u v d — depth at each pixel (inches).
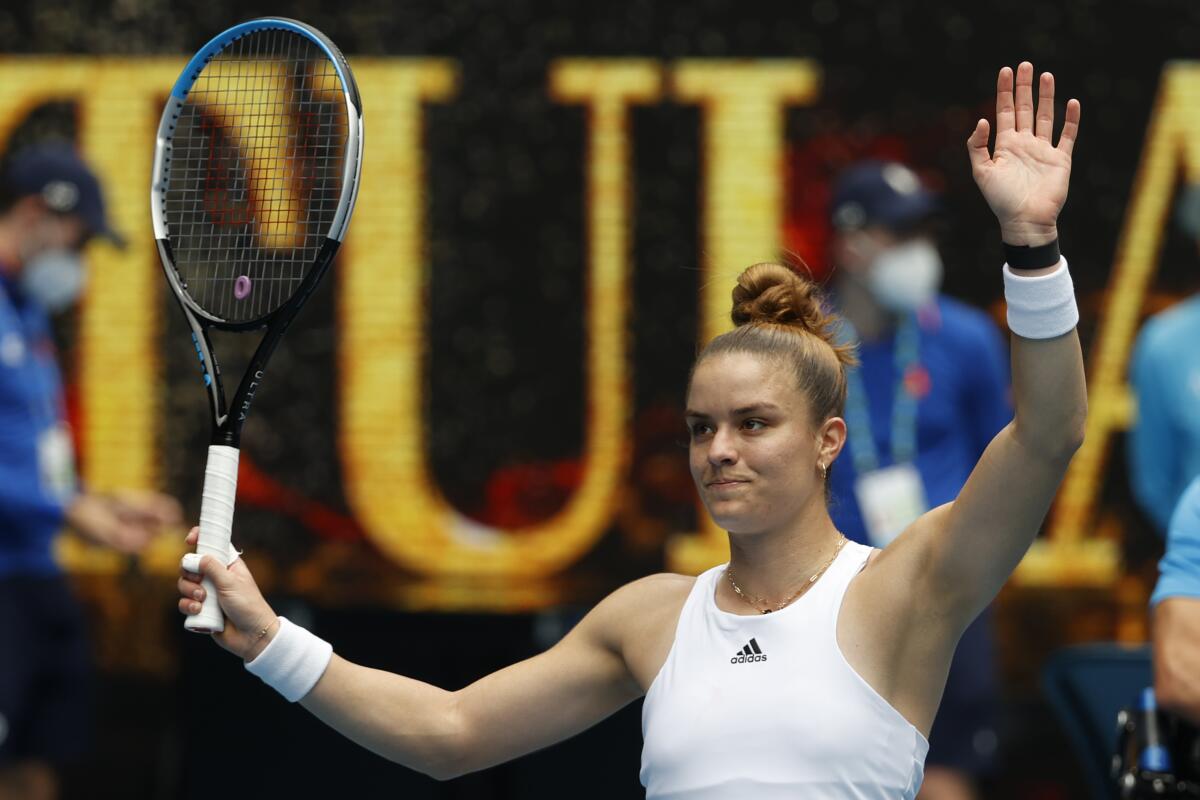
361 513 1042.7
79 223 911.0
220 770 832.3
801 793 378.9
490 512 1046.4
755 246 1049.5
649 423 1049.5
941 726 858.8
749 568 404.8
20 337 888.3
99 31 1049.5
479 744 434.3
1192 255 1050.7
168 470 1042.1
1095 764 612.4
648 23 1056.8
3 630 882.8
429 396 1048.8
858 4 1054.4
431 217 1052.5
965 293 1048.8
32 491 876.0
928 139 1053.2
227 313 848.3
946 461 919.0
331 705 432.8
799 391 398.0
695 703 392.5
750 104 1053.2
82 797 1011.9
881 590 389.7
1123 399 1045.2
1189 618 511.8
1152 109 1053.8
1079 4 1055.0
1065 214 1055.6
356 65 1050.7
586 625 431.8
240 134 541.3
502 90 1056.2
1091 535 1039.6
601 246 1052.5
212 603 426.9
